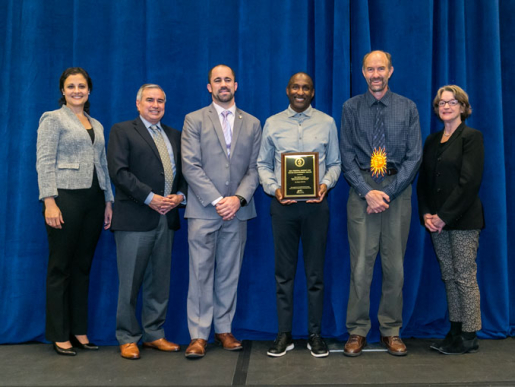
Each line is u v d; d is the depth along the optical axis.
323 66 2.94
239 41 2.96
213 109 2.66
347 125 2.64
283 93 2.94
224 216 2.47
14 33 2.96
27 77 2.90
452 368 2.32
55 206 2.47
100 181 2.64
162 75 2.94
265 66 2.95
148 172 2.54
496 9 2.95
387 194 2.47
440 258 2.68
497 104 2.94
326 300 2.96
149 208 2.53
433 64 3.04
